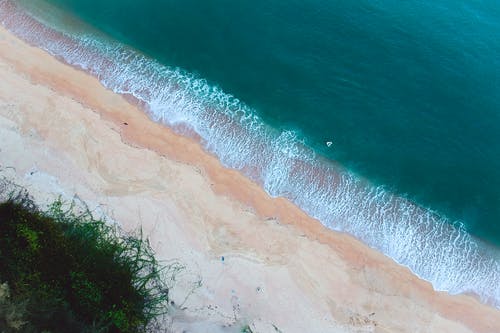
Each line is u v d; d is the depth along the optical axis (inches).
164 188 1189.1
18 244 1039.0
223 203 1200.8
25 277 998.4
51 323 955.3
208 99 1355.8
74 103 1263.5
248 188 1237.1
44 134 1203.2
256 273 1127.0
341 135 1354.6
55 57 1336.1
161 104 1317.7
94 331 983.6
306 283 1132.5
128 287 1067.3
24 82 1268.5
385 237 1225.4
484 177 1328.7
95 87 1309.1
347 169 1311.5
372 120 1381.6
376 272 1172.5
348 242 1205.1
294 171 1285.7
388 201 1279.5
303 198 1249.4
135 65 1374.3
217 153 1273.4
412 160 1336.1
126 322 1027.9
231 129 1317.7
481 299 1186.0
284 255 1156.5
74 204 1136.8
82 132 1222.9
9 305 884.0
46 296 976.9
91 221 1122.7
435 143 1363.2
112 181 1176.2
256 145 1306.6
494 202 1301.7
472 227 1269.7
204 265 1122.0
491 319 1165.1
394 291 1154.7
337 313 1112.8
